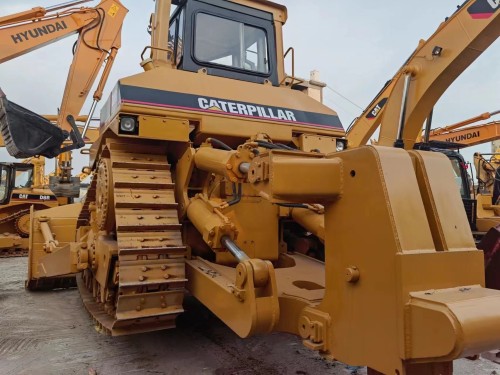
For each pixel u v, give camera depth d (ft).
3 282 25.38
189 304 17.69
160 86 12.45
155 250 10.61
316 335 7.30
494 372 11.18
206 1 15.87
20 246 38.86
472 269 6.45
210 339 13.85
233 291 8.82
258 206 12.58
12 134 15.62
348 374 11.12
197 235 12.58
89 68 25.81
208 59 15.58
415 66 17.48
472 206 24.67
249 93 14.05
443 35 16.63
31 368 11.73
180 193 12.37
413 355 5.66
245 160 9.14
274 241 12.83
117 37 26.53
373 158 6.42
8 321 16.65
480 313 5.30
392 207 6.12
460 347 5.08
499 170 31.24
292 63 17.35
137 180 11.68
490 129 40.40
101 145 14.51
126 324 10.34
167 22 14.53
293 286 9.83
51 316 17.39
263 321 8.20
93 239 14.46
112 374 11.21
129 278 10.27
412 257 5.89
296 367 11.59
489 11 15.23
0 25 23.82
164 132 11.99
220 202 11.34
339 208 7.04
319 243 14.05
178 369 11.50
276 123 13.83
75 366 11.81
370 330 6.31
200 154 11.30
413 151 7.02
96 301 15.23
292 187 6.84
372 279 6.31
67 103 25.44
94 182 15.78
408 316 5.73
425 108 17.67
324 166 6.95
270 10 17.46
